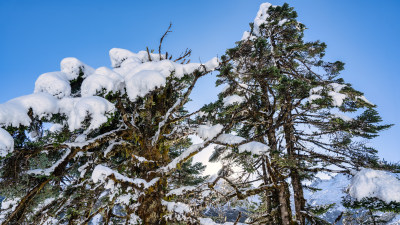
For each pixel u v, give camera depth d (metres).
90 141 8.21
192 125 8.70
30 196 7.38
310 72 12.39
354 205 7.49
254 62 9.99
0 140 5.09
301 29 12.80
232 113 8.93
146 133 8.82
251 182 10.84
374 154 9.98
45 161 7.41
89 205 8.72
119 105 8.18
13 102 5.92
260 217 10.84
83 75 8.60
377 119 8.78
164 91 9.49
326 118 10.14
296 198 10.36
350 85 9.28
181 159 8.01
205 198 7.93
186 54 10.34
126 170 9.81
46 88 7.04
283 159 7.49
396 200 6.42
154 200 7.87
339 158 10.41
